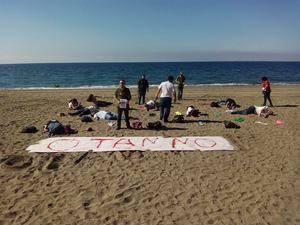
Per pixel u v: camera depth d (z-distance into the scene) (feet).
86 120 45.29
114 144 33.32
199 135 37.52
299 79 194.39
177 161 28.68
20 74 277.44
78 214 19.65
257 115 51.34
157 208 20.33
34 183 24.14
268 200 21.21
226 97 80.69
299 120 47.14
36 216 19.45
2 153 30.53
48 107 59.62
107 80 195.93
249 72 286.66
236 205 20.58
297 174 25.62
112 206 20.61
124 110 39.75
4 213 19.80
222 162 28.48
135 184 23.84
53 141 34.30
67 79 208.85
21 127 41.60
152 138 35.68
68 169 26.86
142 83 63.10
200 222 18.63
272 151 31.65
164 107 44.73
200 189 22.95
